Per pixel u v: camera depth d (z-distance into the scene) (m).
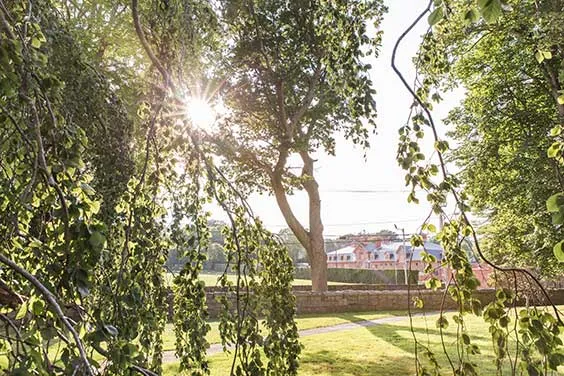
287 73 6.68
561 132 1.66
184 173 2.34
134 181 2.19
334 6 2.52
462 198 1.61
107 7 4.38
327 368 5.04
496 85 10.14
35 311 1.12
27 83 1.35
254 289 2.32
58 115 1.59
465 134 10.41
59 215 1.16
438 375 1.71
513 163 9.37
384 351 5.97
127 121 2.40
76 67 2.17
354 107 2.41
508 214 9.56
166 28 2.21
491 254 9.71
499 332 1.53
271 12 4.99
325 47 2.69
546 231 6.94
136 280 1.96
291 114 8.51
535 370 1.36
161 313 2.20
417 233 1.72
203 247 2.26
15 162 1.44
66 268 1.13
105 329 1.13
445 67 2.07
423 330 7.87
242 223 2.40
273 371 2.21
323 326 8.65
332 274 27.98
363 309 11.53
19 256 1.47
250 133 9.27
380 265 32.06
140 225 2.01
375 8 2.46
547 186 8.02
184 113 2.10
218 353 5.45
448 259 1.62
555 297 11.49
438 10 1.23
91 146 2.19
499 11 1.00
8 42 1.20
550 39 4.83
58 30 2.16
